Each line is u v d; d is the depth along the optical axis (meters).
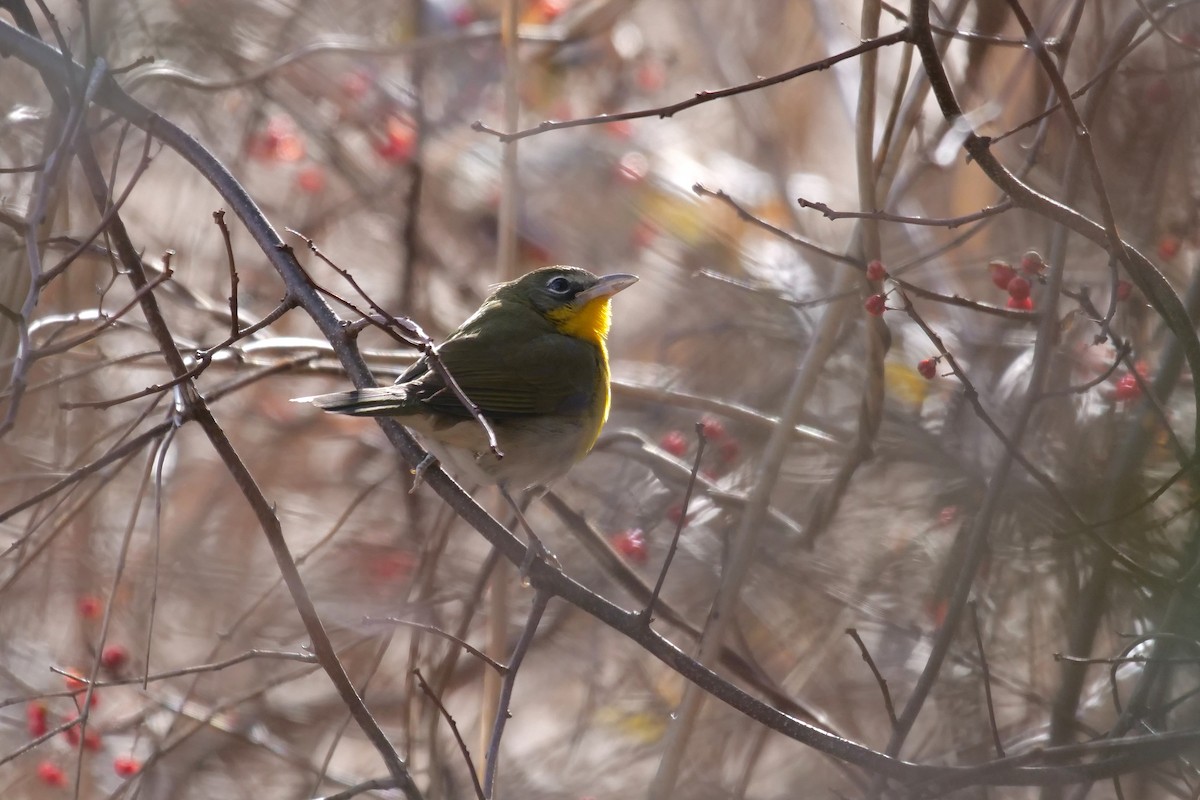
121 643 12.31
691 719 8.70
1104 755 7.77
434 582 12.12
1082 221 6.93
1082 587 9.40
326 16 14.16
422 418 8.36
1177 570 8.18
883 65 13.50
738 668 9.77
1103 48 8.98
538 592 7.32
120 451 7.24
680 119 15.67
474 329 9.98
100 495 12.34
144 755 11.82
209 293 13.50
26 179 11.18
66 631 12.47
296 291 7.71
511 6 10.52
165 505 13.18
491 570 10.10
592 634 12.95
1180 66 8.82
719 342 13.43
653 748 12.46
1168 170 9.71
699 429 6.92
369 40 13.81
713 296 13.49
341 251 14.83
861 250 8.95
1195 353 7.39
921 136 10.80
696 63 15.85
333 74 13.88
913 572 11.35
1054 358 9.91
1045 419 9.78
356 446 14.96
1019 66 10.16
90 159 7.71
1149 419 8.52
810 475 11.90
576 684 14.09
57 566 12.30
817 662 11.20
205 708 11.55
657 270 14.28
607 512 12.64
